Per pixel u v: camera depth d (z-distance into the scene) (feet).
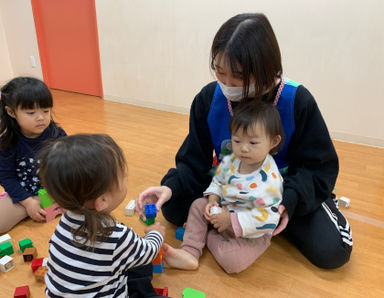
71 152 2.11
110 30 10.17
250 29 2.63
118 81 10.71
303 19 7.29
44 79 12.59
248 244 3.42
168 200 3.67
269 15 7.59
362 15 6.73
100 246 2.24
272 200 3.21
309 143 3.43
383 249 3.88
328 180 3.44
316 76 7.57
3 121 4.02
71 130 7.79
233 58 2.65
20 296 2.94
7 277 3.32
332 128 7.83
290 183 3.39
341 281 3.37
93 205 2.24
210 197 3.67
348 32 6.97
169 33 9.16
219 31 2.81
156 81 9.93
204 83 9.10
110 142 2.33
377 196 5.16
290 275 3.43
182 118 9.25
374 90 7.11
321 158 3.39
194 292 2.94
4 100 3.95
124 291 2.55
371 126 7.38
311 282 3.34
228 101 3.47
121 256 2.35
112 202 2.35
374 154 6.98
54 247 2.29
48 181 2.14
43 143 3.84
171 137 7.58
